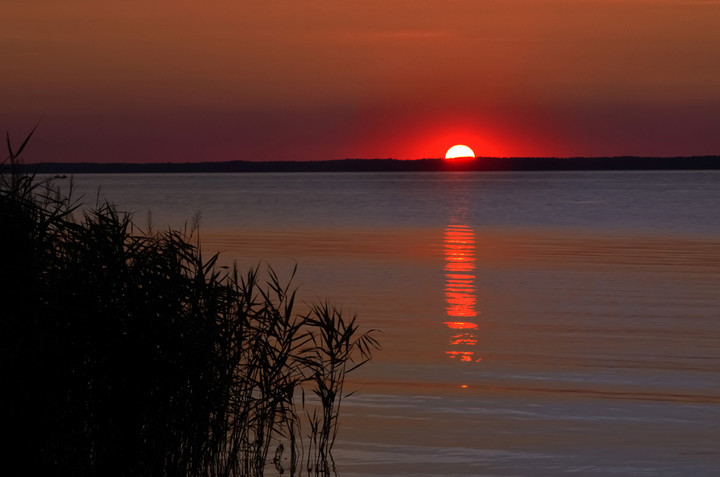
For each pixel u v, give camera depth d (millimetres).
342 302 39750
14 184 12312
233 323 14852
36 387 12070
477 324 34469
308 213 127750
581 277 49750
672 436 19875
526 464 18000
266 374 15789
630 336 31844
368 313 36938
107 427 12656
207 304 14125
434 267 54688
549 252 65812
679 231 89312
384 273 51375
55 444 12375
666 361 27656
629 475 17453
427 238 79500
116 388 12672
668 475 17438
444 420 21016
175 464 13422
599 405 22484
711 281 47688
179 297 13742
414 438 19531
